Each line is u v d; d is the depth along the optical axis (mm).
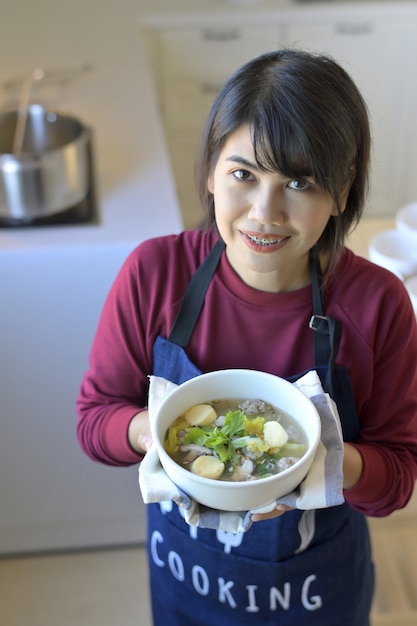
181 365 925
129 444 932
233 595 1067
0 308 1454
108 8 2604
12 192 1466
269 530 982
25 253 1397
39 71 2080
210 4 2771
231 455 735
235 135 743
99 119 1890
